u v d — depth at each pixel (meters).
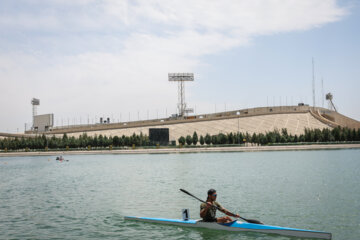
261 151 111.75
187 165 59.62
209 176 41.34
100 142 140.00
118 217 20.33
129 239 15.84
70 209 22.91
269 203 23.44
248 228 16.47
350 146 120.81
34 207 23.84
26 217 20.62
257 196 26.30
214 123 190.88
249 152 106.88
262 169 48.56
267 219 19.06
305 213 20.22
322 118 189.00
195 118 199.00
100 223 18.92
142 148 132.12
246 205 22.94
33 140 144.62
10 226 18.48
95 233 16.91
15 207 23.92
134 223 18.77
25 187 35.38
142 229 17.47
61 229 17.73
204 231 16.89
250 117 197.25
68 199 27.08
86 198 27.38
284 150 115.25
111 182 37.97
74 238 16.09
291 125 184.50
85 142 141.00
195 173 45.34
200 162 66.38
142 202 25.11
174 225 18.06
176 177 41.25
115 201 25.72
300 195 26.33
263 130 179.75
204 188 31.39
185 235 16.23
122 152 119.69
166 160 75.75
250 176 40.22
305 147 117.56
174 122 192.00
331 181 34.09
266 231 16.17
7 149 146.25
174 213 21.36
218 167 53.97
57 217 20.55
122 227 17.97
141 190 31.14
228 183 34.44
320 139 132.38
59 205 24.50
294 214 20.02
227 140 135.88
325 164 54.59
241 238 15.58
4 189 33.97
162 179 39.47
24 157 115.75
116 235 16.52
